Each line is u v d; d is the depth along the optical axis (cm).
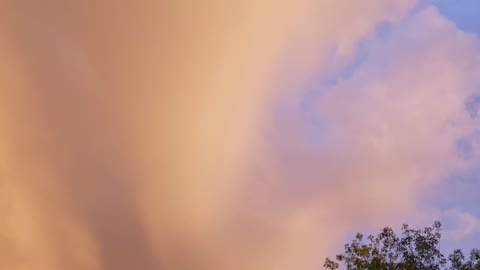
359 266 2547
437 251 2591
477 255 2609
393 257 2589
